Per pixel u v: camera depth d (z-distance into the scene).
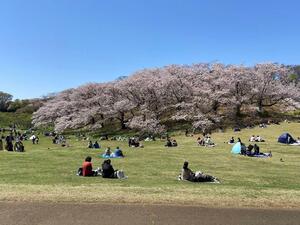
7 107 143.75
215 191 15.30
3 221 11.26
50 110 92.44
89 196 13.98
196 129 71.50
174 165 28.62
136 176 21.95
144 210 12.46
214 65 89.50
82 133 81.88
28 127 112.62
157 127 73.31
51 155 35.28
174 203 13.32
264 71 81.56
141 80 83.75
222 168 27.64
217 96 78.19
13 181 18.56
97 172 21.64
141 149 44.09
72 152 38.91
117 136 72.81
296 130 62.28
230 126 71.44
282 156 37.16
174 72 87.75
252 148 39.09
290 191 15.80
